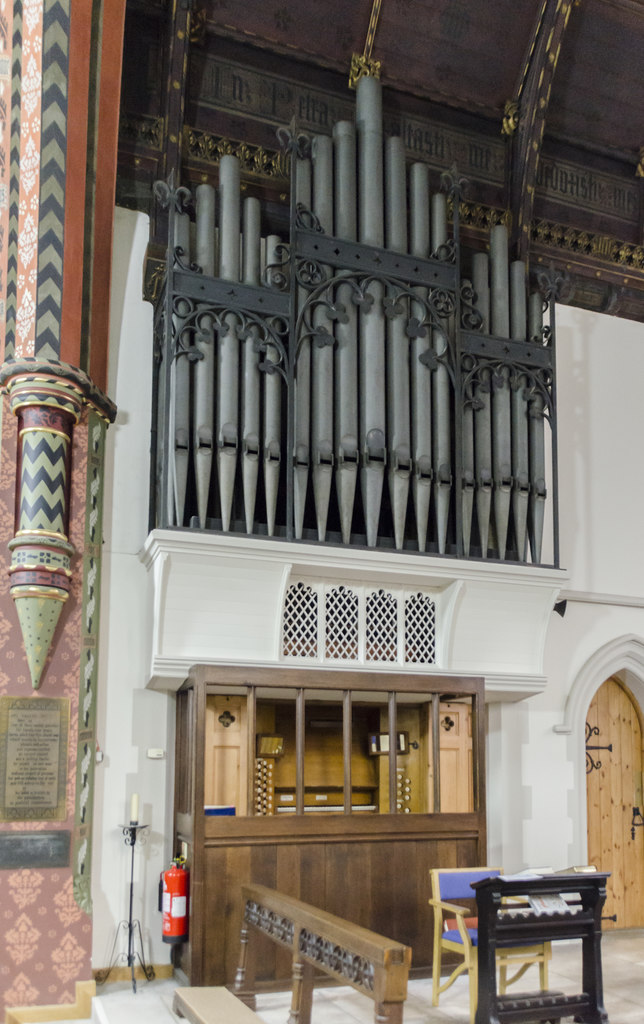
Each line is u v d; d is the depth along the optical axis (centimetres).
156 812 719
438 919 632
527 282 874
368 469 750
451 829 718
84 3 689
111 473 752
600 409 950
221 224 752
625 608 932
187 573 693
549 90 881
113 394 765
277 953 651
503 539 804
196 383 718
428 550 774
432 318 789
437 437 785
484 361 823
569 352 947
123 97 784
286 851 671
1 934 636
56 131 681
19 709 661
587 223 950
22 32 691
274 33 816
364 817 695
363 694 768
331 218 780
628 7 859
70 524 695
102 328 743
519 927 548
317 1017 597
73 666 680
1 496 675
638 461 959
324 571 736
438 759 729
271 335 741
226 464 712
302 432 734
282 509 757
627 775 939
